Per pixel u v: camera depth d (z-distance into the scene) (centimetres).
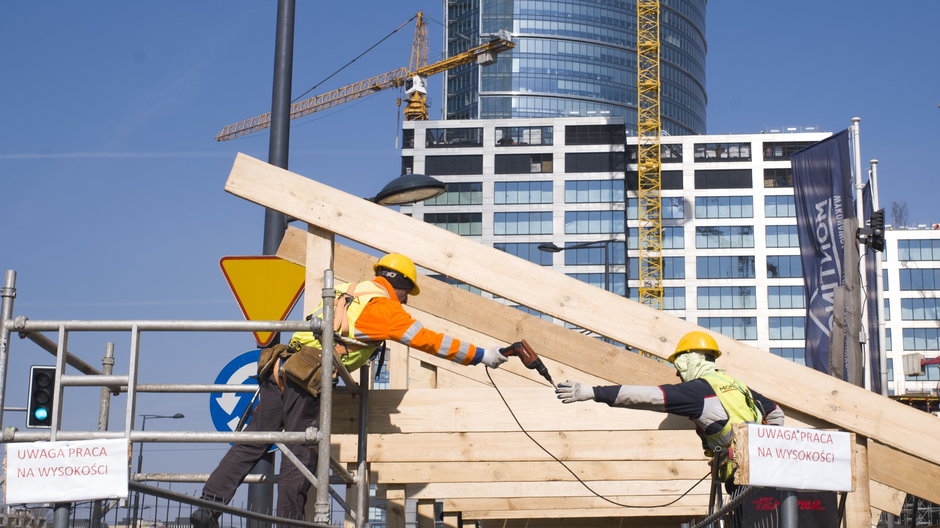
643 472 959
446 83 14862
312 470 709
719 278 9731
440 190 1048
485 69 14588
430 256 824
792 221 9750
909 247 10012
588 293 819
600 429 872
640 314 813
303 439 582
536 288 820
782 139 9925
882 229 2344
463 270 823
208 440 566
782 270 9688
